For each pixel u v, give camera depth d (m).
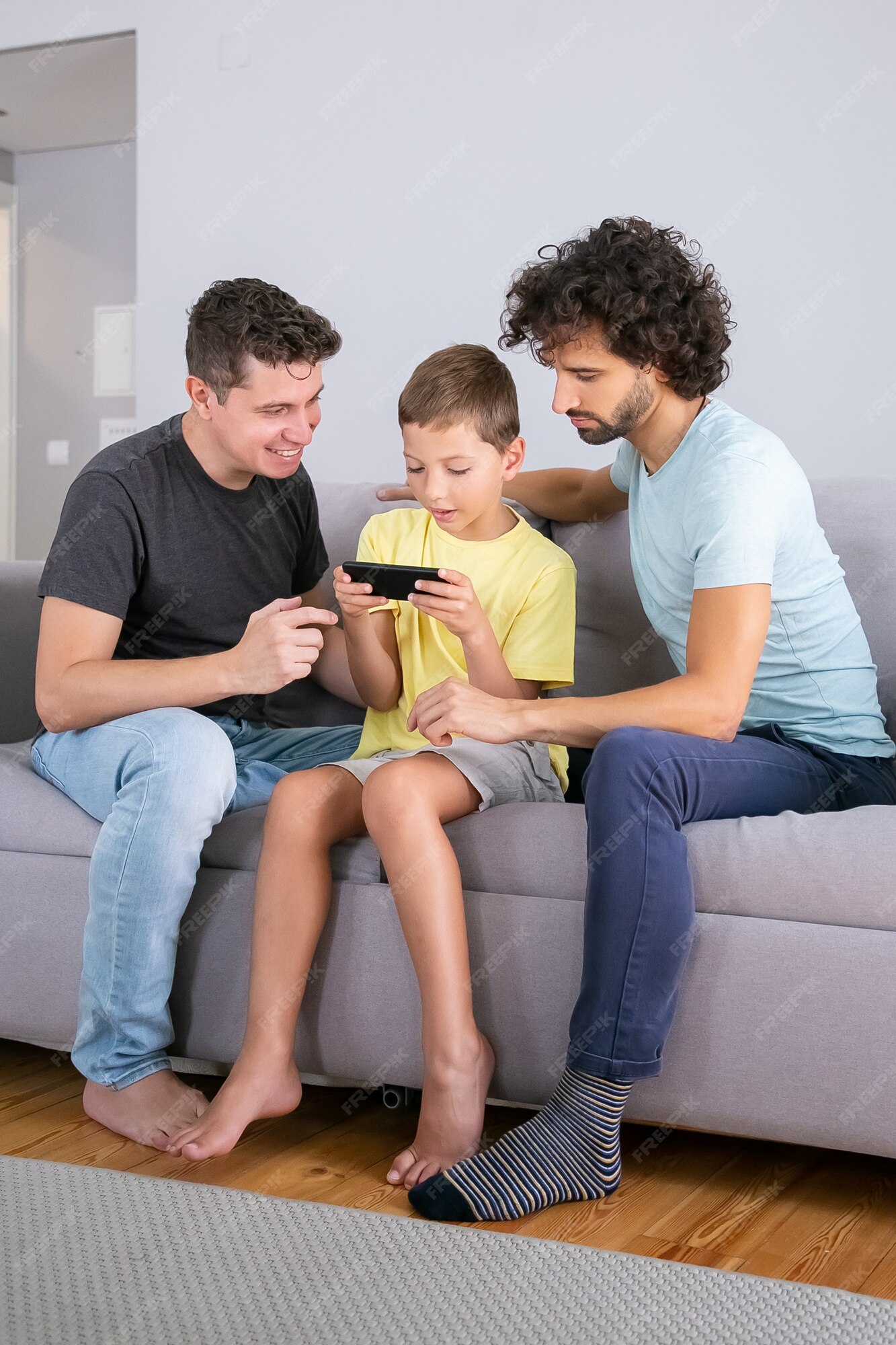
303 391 1.60
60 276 5.46
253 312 1.57
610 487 1.85
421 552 1.71
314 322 1.61
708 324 1.50
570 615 1.67
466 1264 1.14
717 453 1.49
